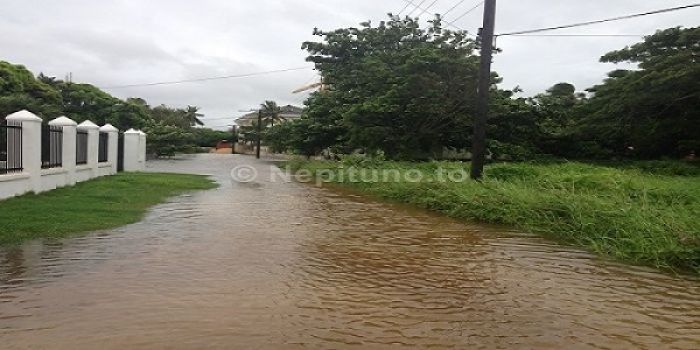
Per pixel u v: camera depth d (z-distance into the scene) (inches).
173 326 167.6
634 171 635.5
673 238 279.9
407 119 854.5
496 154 904.3
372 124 874.8
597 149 978.1
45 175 482.0
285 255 278.8
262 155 2497.5
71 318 172.1
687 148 867.4
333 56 1055.0
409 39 989.2
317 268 252.5
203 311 183.2
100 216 374.9
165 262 252.1
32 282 211.9
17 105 1032.8
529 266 267.9
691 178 580.4
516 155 896.9
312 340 159.8
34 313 175.9
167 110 2751.0
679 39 784.3
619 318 190.2
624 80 845.2
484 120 525.0
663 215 308.5
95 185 568.1
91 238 303.0
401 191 566.3
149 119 1806.1
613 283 238.8
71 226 332.2
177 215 411.5
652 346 164.1
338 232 360.2
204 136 2989.7
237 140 3029.0
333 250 297.4
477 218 423.2
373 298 205.9
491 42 519.5
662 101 797.2
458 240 337.7
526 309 197.6
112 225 347.6
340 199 588.1
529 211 384.2
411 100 826.2
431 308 195.5
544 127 990.4
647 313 196.7
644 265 275.0
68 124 541.0
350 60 1037.2
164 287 210.4
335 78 1059.9
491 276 245.9
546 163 871.1
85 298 193.3
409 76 808.3
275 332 165.5
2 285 207.2
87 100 1493.6
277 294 206.8
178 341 155.6
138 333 160.7
